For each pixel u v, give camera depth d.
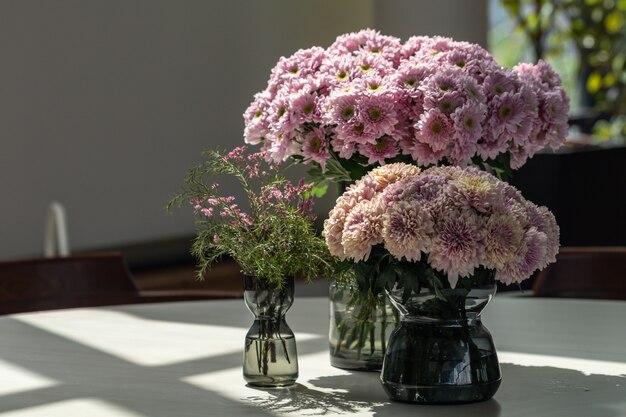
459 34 6.73
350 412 1.76
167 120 6.87
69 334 2.46
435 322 1.79
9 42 5.85
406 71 1.95
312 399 1.85
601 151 5.82
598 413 1.74
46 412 1.78
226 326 2.54
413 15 6.75
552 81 2.12
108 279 3.09
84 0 6.29
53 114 6.12
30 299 3.04
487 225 1.70
